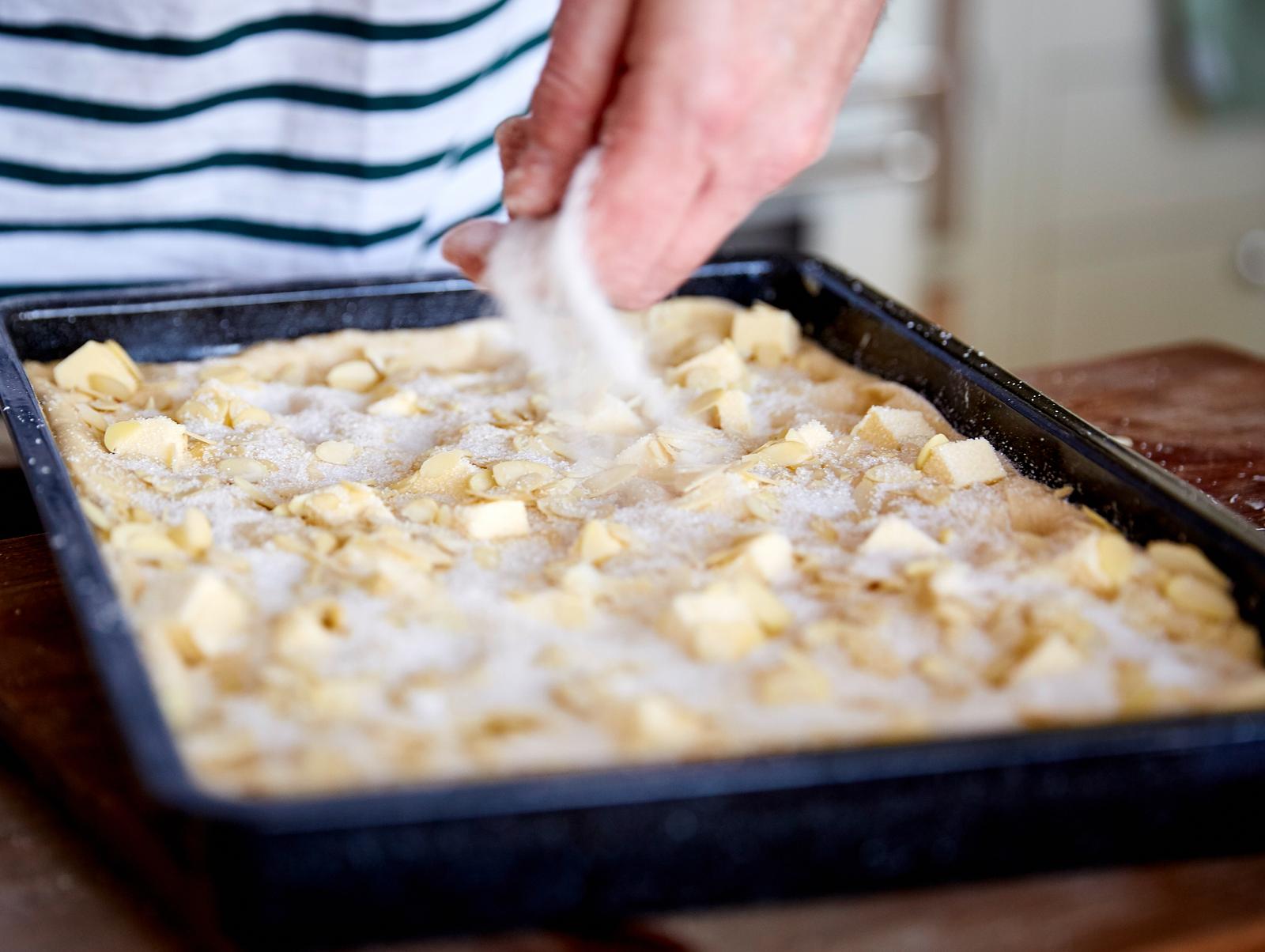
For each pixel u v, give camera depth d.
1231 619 0.54
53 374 0.68
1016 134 1.34
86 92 0.77
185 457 0.63
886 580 0.56
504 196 0.59
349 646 0.53
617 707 0.51
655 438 0.64
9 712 0.54
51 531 0.54
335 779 0.49
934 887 0.49
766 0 0.55
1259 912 0.49
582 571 0.56
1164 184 1.43
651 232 0.57
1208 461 0.68
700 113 0.55
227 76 0.78
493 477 0.62
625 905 0.48
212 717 0.51
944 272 1.38
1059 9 1.31
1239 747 0.49
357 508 0.60
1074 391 0.73
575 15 0.55
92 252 0.80
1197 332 1.52
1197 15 1.35
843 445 0.64
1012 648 0.54
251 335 0.72
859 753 0.48
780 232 1.28
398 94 0.80
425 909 0.47
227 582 0.56
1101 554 0.56
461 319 0.73
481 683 0.52
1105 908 0.50
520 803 0.47
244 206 0.82
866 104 1.26
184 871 0.48
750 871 0.48
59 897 0.51
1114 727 0.49
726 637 0.53
